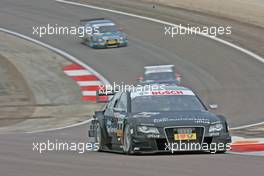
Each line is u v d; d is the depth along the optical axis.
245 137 68.19
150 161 43.66
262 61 151.12
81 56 162.38
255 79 136.12
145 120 48.06
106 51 166.25
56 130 86.88
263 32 175.38
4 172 39.47
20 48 170.25
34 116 108.25
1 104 119.44
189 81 137.25
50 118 105.31
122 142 50.22
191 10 198.25
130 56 160.62
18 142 63.38
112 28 172.00
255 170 38.62
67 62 157.00
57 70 149.25
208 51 161.50
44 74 145.12
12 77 140.25
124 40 169.50
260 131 75.56
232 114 102.19
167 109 50.56
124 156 47.84
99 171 39.19
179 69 147.88
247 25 181.38
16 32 188.38
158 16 194.38
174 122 47.69
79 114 109.56
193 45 167.25
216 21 185.75
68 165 42.53
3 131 87.94
